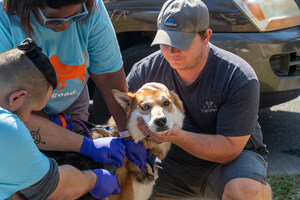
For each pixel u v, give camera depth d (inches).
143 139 102.0
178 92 111.0
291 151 164.9
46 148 88.3
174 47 96.5
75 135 89.4
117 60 98.4
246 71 100.6
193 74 103.8
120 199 102.1
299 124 190.5
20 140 66.0
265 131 183.0
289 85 152.9
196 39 97.6
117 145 94.3
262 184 100.4
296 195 133.4
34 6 74.8
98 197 85.4
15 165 66.5
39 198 72.5
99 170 85.1
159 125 94.6
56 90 89.9
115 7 152.8
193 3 97.3
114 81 101.0
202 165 112.3
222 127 102.3
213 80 102.6
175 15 96.1
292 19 149.7
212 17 144.3
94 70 98.4
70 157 91.6
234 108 100.5
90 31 88.8
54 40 84.0
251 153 107.7
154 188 118.3
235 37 142.9
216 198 108.4
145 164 103.9
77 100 107.7
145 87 105.1
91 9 84.2
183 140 98.3
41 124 85.1
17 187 69.2
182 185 117.6
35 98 70.2
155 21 148.4
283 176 144.8
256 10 143.3
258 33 144.7
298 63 154.9
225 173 103.9
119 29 154.1
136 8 150.7
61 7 72.5
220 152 101.1
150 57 115.7
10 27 80.1
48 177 71.4
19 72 66.7
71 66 89.0
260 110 163.5
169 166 114.7
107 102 104.5
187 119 112.3
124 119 104.5
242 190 98.3
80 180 78.7
